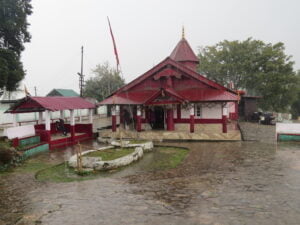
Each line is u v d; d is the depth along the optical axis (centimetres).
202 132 2247
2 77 1912
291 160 1348
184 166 1314
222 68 4691
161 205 787
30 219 722
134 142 1838
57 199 877
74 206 805
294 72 4319
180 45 3042
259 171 1152
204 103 2322
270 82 4159
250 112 3425
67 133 2414
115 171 1277
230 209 737
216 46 4969
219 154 1571
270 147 1741
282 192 866
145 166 1368
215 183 995
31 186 1048
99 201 842
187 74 2431
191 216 698
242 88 4859
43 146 1833
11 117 3259
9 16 2038
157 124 2644
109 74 5200
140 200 838
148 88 2581
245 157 1458
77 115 4525
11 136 1733
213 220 669
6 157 1372
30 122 3341
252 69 4466
